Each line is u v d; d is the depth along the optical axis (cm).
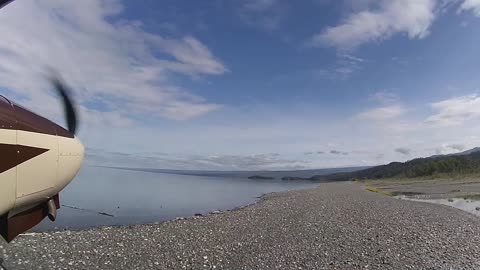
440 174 8956
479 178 7238
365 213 2314
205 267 961
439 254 1157
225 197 5128
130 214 2516
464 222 1994
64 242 1163
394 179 10150
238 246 1234
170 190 6781
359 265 1008
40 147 495
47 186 523
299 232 1539
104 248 1120
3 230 515
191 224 1733
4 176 444
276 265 997
